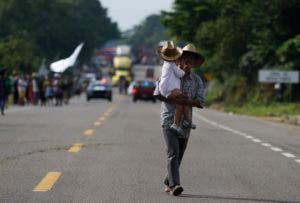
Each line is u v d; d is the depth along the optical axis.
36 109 77.88
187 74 21.84
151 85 127.56
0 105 63.88
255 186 23.59
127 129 46.34
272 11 95.88
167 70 21.64
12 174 25.36
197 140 39.59
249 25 100.19
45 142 36.53
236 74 106.81
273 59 96.06
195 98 21.98
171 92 21.48
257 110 83.88
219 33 102.69
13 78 92.00
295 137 43.88
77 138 39.00
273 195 21.97
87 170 26.59
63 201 20.47
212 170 27.25
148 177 25.14
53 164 28.08
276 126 55.94
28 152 31.97
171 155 21.83
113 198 21.06
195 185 23.67
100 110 77.12
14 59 138.38
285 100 92.62
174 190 21.52
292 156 32.31
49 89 96.06
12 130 44.28
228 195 21.84
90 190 22.34
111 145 35.53
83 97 158.12
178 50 21.64
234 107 95.12
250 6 99.88
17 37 150.25
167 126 21.73
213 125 54.38
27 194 21.45
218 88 115.06
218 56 103.88
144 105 102.19
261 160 30.59
